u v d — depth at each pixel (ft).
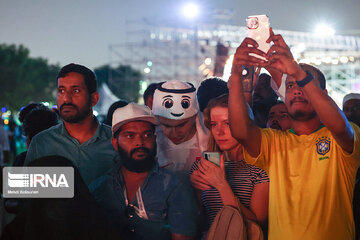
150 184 8.65
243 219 8.25
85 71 10.27
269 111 12.33
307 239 7.68
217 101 9.30
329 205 7.76
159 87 10.89
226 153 9.34
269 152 8.41
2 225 9.27
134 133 8.67
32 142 10.57
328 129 7.68
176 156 10.77
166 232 8.58
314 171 7.94
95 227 7.66
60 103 10.11
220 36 104.63
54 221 7.58
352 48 106.93
